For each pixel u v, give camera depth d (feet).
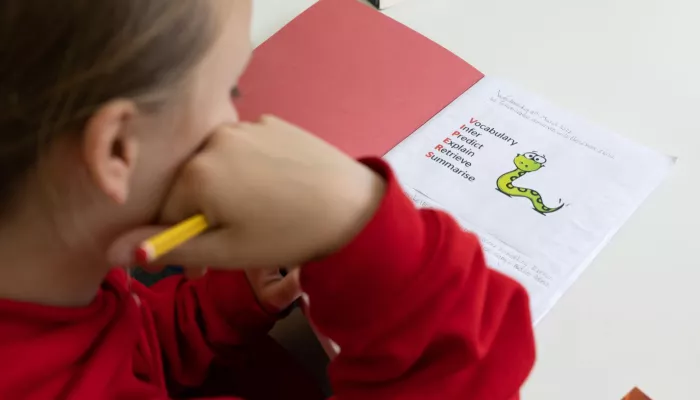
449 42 2.78
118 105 1.05
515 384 1.66
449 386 1.58
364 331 1.50
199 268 1.43
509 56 2.73
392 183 1.46
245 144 1.32
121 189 1.13
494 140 2.42
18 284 1.36
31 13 0.97
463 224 2.16
